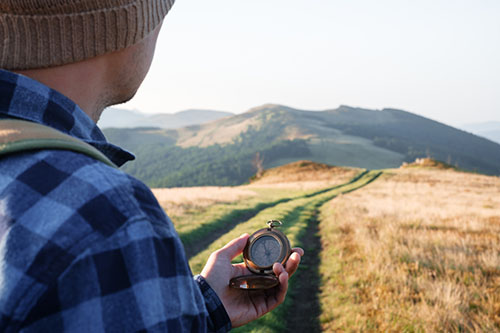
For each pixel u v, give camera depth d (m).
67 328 0.47
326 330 6.16
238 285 0.99
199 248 12.89
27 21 0.58
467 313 5.87
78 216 0.50
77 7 0.60
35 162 0.53
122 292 0.50
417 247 10.04
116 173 0.58
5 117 0.57
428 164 84.25
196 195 30.09
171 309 0.54
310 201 31.30
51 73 0.64
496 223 15.39
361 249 10.25
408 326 5.45
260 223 17.69
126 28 0.66
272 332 6.06
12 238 0.48
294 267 1.05
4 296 0.46
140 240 0.53
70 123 0.63
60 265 0.48
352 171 74.44
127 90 0.77
